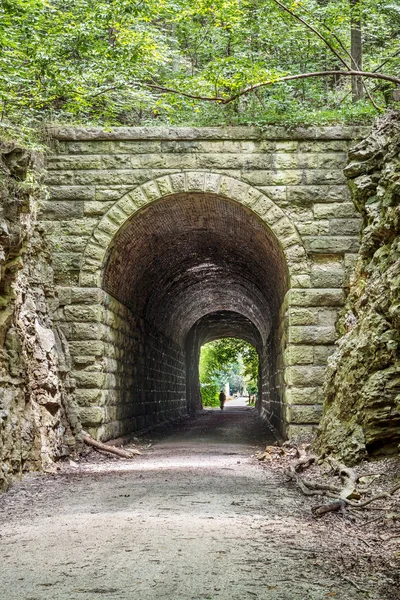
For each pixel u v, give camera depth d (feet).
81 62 56.29
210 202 56.75
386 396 38.14
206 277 99.25
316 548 21.70
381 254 43.45
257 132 54.19
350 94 67.46
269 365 97.04
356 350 40.55
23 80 50.70
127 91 58.08
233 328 171.01
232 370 359.46
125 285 63.93
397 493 30.66
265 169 54.13
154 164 54.34
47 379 44.32
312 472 39.70
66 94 54.80
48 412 44.68
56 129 54.49
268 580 17.98
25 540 22.82
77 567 19.10
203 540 22.22
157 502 30.07
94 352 53.11
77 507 29.43
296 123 54.19
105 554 20.47
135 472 41.50
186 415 130.21
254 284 87.66
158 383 93.15
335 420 41.96
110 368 57.41
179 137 54.29
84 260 53.83
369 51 76.74
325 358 52.54
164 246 69.67
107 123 54.95
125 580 17.75
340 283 53.21
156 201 54.49
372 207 46.01
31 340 43.91
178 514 26.96
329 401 45.88
